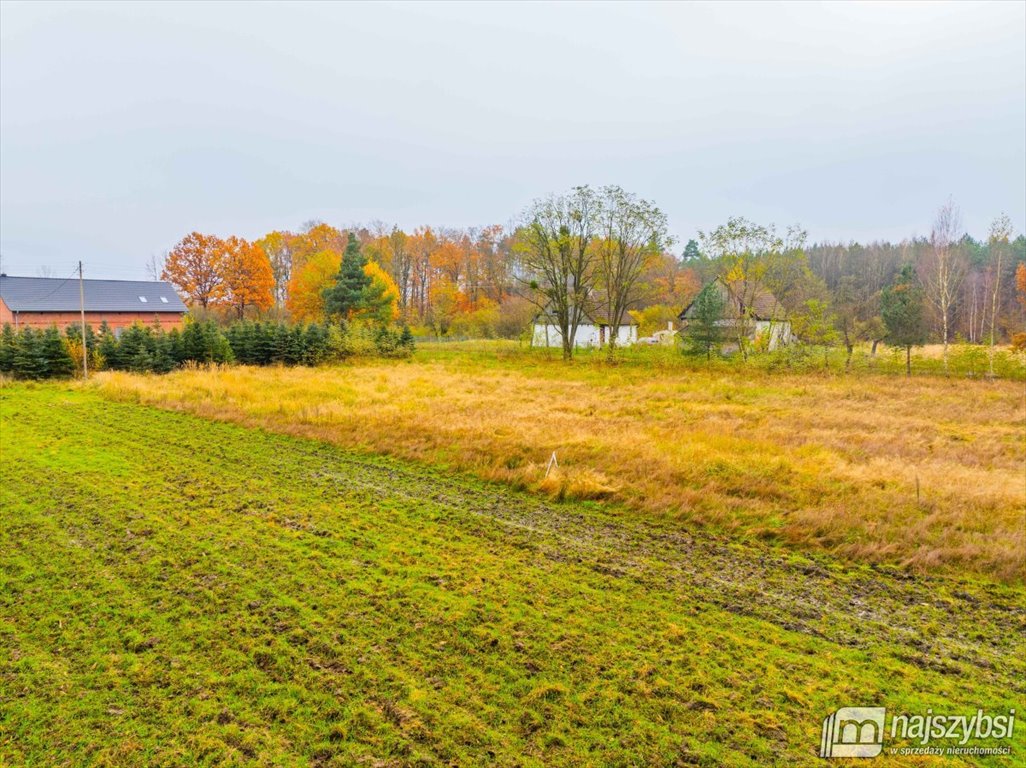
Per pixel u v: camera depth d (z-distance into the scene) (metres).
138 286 50.81
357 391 21.95
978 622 6.58
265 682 5.26
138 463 12.23
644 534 8.95
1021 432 16.33
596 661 5.64
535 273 43.53
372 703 5.01
